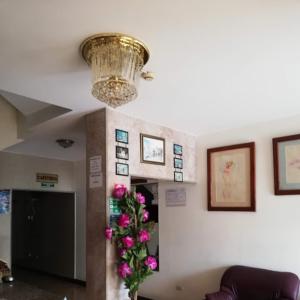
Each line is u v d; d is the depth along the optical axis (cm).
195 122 392
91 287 312
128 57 197
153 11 169
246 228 399
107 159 321
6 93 371
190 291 444
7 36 189
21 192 851
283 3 163
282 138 375
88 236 323
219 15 173
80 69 232
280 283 340
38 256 766
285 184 369
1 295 242
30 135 435
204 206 443
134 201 310
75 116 352
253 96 303
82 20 175
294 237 359
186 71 243
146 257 304
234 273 379
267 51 214
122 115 347
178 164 421
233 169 415
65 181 663
